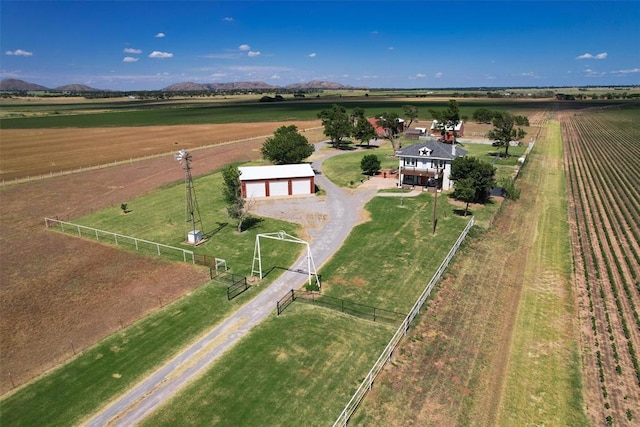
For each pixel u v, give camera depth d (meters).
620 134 123.44
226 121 177.25
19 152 104.25
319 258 40.03
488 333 27.91
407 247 41.72
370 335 27.86
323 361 25.36
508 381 23.58
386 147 102.75
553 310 30.56
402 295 32.81
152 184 70.44
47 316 30.89
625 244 42.41
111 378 24.27
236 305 31.91
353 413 21.41
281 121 172.50
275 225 49.06
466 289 33.53
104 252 42.44
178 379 24.08
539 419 21.03
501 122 86.38
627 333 27.62
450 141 106.81
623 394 22.59
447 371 24.36
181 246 43.50
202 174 77.19
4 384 23.92
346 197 59.72
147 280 36.31
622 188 63.34
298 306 31.59
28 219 53.25
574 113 192.50
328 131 101.44
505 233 45.41
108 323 29.83
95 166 85.94
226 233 46.97
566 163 81.56
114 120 188.00
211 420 21.16
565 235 44.72
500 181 63.41
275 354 26.08
